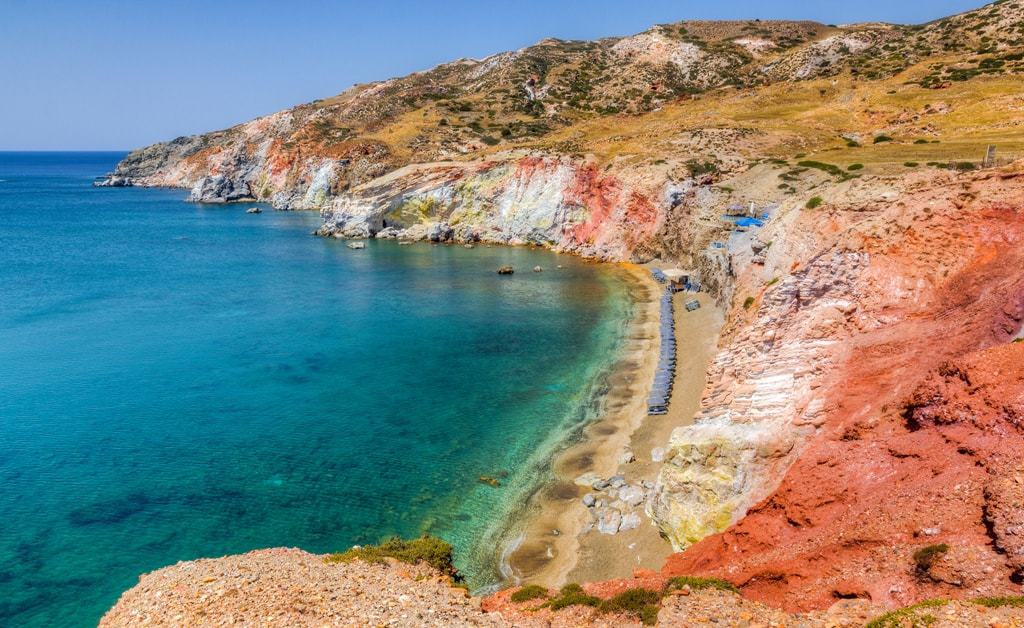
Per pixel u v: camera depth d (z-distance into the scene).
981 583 15.75
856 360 26.80
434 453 40.03
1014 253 25.42
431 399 47.94
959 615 14.30
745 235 62.62
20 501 34.94
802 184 72.00
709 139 101.50
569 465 38.25
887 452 22.25
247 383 51.41
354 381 51.66
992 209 27.42
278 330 65.38
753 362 29.81
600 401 46.72
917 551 17.48
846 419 25.08
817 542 20.69
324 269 96.19
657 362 53.34
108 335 63.91
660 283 79.19
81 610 27.33
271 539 32.00
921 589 16.80
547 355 56.56
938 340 24.72
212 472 38.00
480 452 40.06
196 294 81.12
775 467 26.36
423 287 83.38
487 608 23.28
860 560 19.08
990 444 18.95
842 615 16.81
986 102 85.50
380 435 42.41
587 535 31.67
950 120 84.69
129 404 47.41
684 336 58.12
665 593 20.41
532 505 34.53
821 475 23.39
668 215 89.31
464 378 51.81
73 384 51.34
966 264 26.73
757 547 23.42
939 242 27.92
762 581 20.55
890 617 15.05
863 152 78.44
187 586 22.48
